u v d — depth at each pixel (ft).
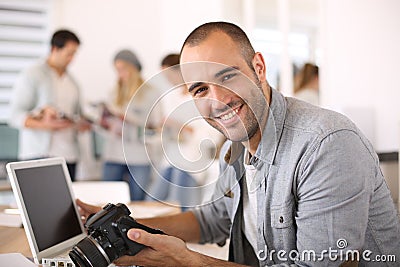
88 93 15.99
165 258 3.96
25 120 12.35
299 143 4.35
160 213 6.89
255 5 14.14
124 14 16.20
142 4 16.28
